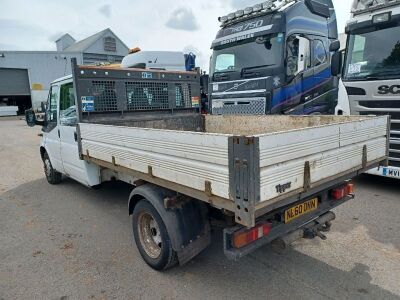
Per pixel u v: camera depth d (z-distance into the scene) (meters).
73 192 6.30
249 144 2.15
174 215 3.08
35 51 36.31
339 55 5.94
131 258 3.72
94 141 4.17
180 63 12.02
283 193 2.42
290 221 2.99
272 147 2.27
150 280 3.27
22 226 4.75
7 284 3.27
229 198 2.35
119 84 5.11
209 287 3.12
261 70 7.14
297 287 3.05
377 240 3.86
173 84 5.76
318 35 7.77
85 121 4.81
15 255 3.86
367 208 4.79
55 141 5.92
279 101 6.93
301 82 7.32
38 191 6.47
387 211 4.67
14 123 25.58
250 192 2.18
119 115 5.16
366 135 3.31
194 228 3.13
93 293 3.09
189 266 3.49
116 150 3.69
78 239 4.25
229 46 7.88
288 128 4.55
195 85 6.07
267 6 7.27
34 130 19.48
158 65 11.56
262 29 7.11
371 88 5.32
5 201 5.95
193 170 2.64
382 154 3.64
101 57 41.31
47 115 6.21
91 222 4.82
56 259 3.74
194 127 5.91
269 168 2.28
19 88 36.31
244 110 7.35
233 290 3.06
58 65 37.88
